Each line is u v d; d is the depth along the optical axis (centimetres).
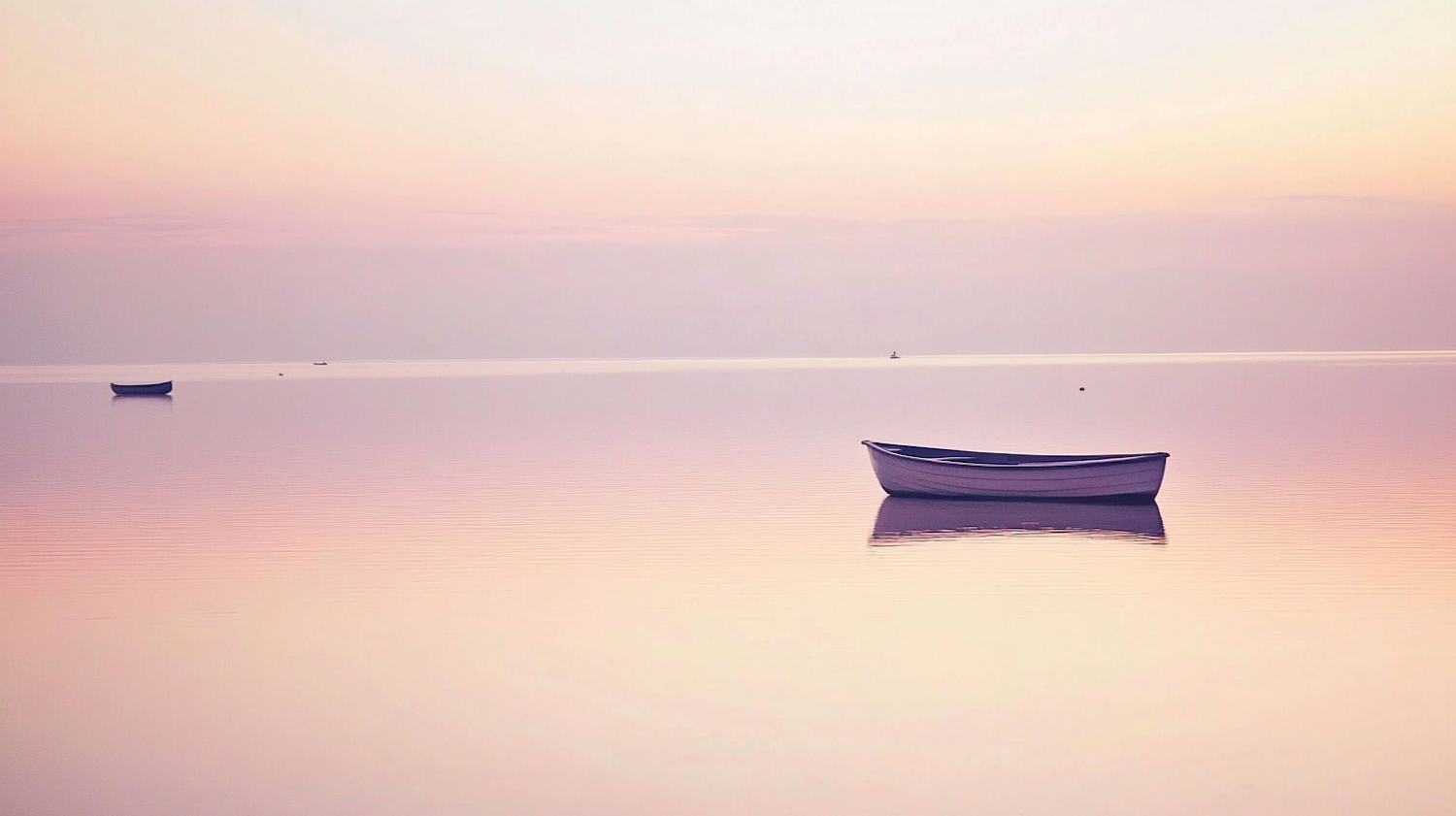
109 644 1449
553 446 4059
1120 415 5375
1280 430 4472
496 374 13962
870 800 988
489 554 2034
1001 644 1425
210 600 1686
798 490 2919
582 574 1859
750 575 1848
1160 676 1296
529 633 1495
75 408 6788
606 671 1329
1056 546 2100
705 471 3319
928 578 1820
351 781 1031
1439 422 4781
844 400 6981
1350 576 1792
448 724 1166
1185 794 996
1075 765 1058
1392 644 1412
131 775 1044
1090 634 1471
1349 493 2741
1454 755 1073
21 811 970
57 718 1186
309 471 3338
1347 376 9806
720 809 973
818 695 1244
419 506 2633
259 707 1216
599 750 1098
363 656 1396
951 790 1007
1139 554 2008
